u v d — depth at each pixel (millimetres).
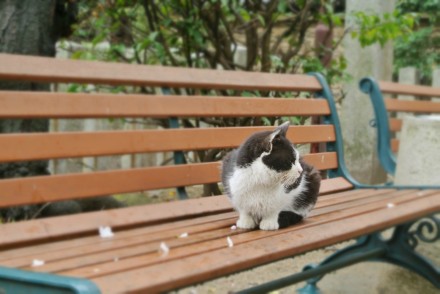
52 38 4262
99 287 2211
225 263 2463
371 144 6047
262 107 3498
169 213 3068
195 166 3219
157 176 3088
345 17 5938
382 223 3043
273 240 2736
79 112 2910
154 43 4520
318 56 5469
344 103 6090
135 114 3068
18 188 2723
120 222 2906
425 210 3303
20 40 4062
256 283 3984
